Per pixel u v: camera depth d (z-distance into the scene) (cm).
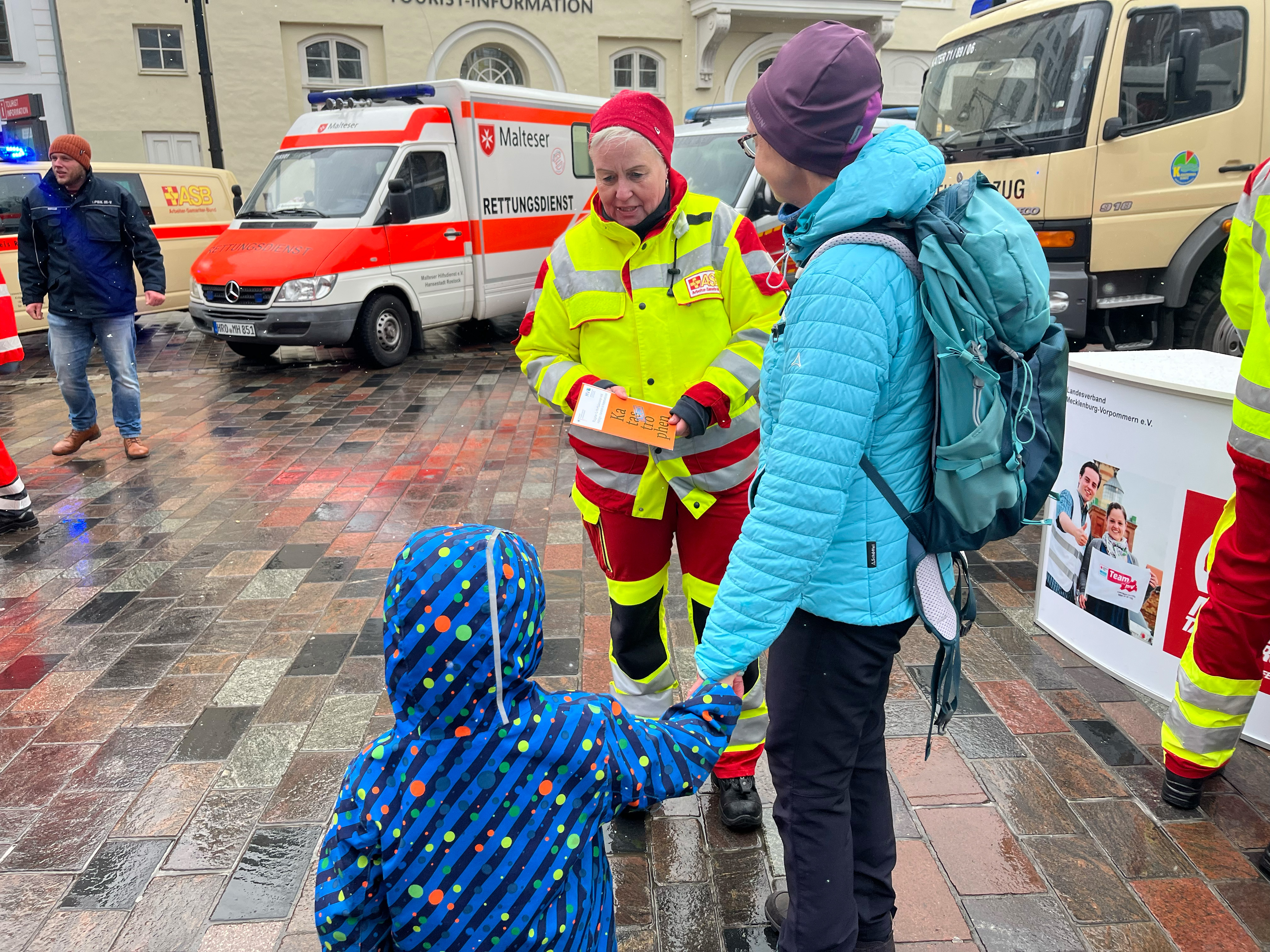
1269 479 227
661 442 214
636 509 235
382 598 414
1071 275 641
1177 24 605
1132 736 295
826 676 173
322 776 287
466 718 122
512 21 1953
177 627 389
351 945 130
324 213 931
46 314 1052
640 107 212
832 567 167
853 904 179
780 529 152
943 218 154
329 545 477
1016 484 162
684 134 820
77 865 250
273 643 374
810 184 166
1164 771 276
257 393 850
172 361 1009
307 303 886
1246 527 234
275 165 1003
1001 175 676
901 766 282
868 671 174
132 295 618
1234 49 617
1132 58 614
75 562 461
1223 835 250
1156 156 625
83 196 585
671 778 138
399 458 629
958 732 299
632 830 257
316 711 324
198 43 1436
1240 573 238
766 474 156
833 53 155
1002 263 152
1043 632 364
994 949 214
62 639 379
